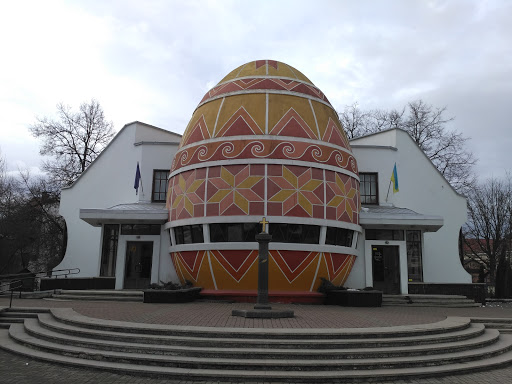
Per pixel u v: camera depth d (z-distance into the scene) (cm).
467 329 1373
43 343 1168
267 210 2019
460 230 3262
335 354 1035
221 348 1051
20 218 4006
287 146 2116
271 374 949
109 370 991
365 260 2456
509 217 4441
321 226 2078
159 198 2834
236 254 2011
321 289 2084
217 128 2227
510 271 3272
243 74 2428
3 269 4044
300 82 2395
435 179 3020
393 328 1221
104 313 1473
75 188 2995
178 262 2227
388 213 2462
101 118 4356
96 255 2912
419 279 2569
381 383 962
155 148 2880
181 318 1378
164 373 958
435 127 4484
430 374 1005
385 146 2953
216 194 2080
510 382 973
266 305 1521
